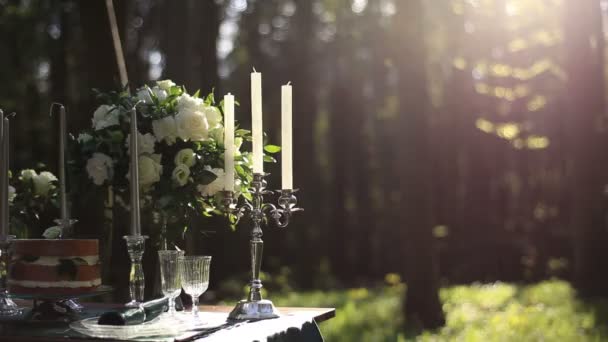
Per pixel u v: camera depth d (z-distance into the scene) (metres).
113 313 2.45
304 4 22.44
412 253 9.30
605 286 12.16
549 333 8.41
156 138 2.98
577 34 12.59
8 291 2.70
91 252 2.71
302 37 22.47
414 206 9.32
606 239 12.33
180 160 2.97
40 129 14.86
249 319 2.90
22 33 14.37
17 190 3.57
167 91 3.13
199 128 2.99
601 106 12.61
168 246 3.09
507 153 21.14
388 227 21.77
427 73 9.30
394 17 9.33
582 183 12.50
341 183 23.11
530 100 18.53
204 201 3.11
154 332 2.44
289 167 2.99
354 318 9.91
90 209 3.17
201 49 12.34
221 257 12.12
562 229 19.09
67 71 11.99
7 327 2.66
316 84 23.14
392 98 22.14
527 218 20.94
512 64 17.50
